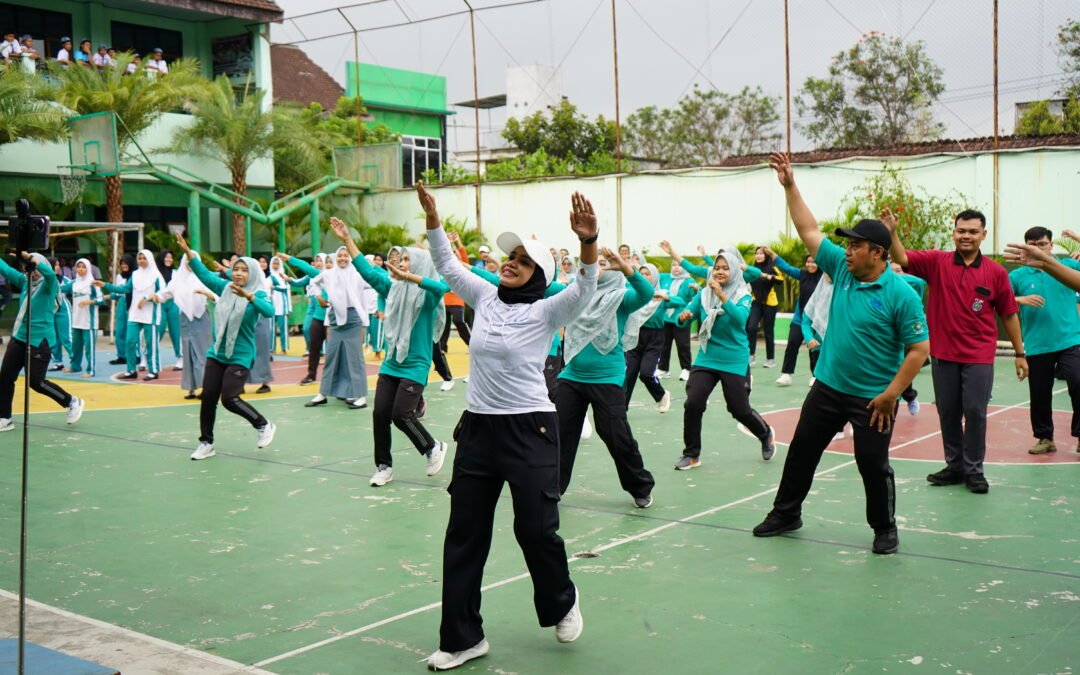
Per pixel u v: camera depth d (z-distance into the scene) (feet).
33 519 22.41
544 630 15.11
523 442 13.69
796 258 65.57
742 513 22.08
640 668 13.56
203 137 81.71
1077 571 17.51
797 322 43.52
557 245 80.94
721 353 26.76
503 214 83.97
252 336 29.71
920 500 22.86
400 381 25.31
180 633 15.28
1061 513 21.49
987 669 13.26
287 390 44.62
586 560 18.72
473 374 14.01
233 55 91.50
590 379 22.15
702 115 115.75
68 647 14.53
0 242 50.24
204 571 18.48
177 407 39.75
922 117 84.02
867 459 18.45
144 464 28.48
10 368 33.86
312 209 84.28
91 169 71.46
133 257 76.43
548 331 13.99
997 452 28.43
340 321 38.34
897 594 16.42
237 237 84.02
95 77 73.61
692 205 73.51
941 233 62.13
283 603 16.62
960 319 23.38
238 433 33.55
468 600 13.74
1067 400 38.34
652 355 36.11
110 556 19.52
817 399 19.13
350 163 93.40
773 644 14.32
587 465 27.84
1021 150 60.08
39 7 80.38
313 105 101.81
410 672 13.61
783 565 18.17
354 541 20.42
